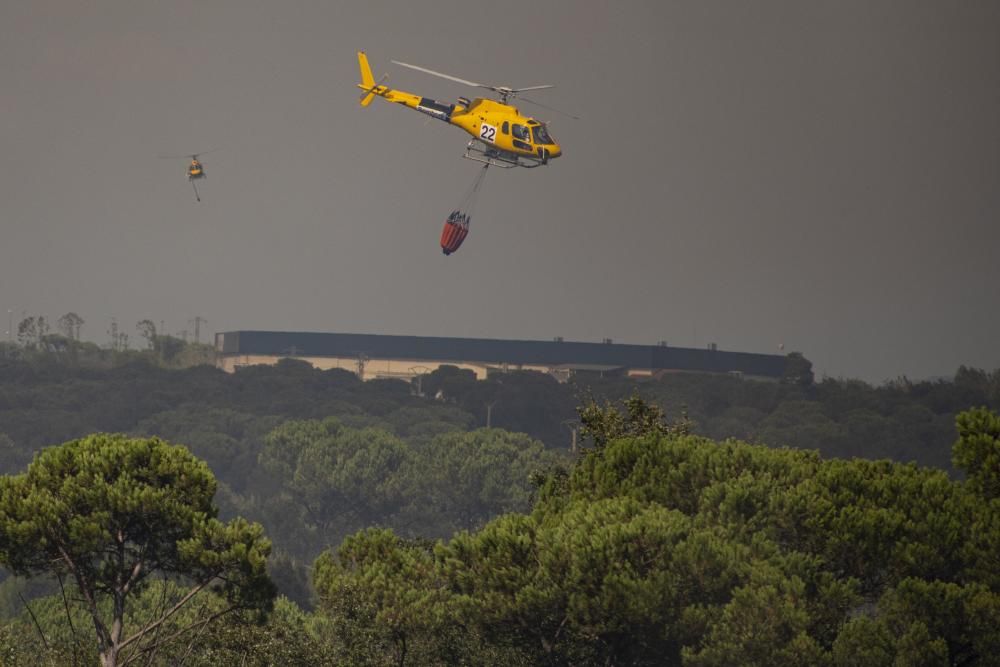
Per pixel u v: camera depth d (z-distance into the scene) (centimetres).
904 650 15888
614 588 16500
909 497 18000
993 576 16675
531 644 17900
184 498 17188
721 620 16712
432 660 18062
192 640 16975
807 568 17075
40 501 16450
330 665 16962
